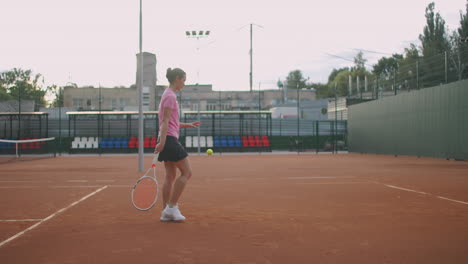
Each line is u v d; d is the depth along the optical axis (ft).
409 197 21.94
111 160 71.72
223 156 85.76
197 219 16.02
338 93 247.91
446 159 65.05
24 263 10.29
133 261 10.39
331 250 11.35
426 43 145.69
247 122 115.44
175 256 10.83
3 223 15.46
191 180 32.53
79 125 110.32
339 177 34.65
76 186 28.66
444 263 10.12
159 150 14.93
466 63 70.33
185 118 104.58
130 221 15.67
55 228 14.48
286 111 154.20
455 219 15.75
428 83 79.46
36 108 124.98
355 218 16.06
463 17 122.52
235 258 10.61
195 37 108.06
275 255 10.88
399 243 12.10
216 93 182.29
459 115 61.87
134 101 166.09
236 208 18.69
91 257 10.78
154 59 152.97
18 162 66.54
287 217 16.37
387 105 84.74
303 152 107.86
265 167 49.01
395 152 81.66
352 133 102.94
